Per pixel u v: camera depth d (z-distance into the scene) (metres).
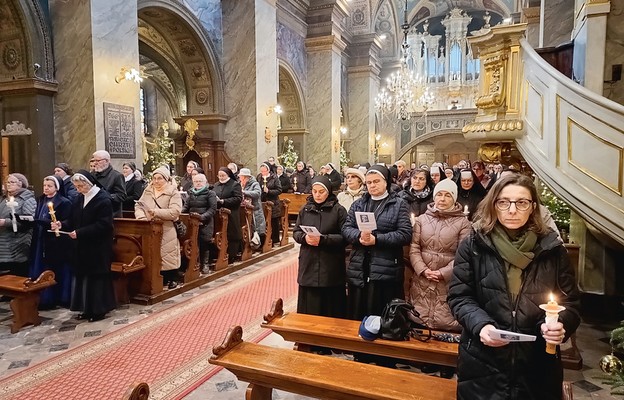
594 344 4.16
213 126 12.09
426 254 3.39
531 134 3.78
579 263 4.98
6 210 5.12
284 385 2.51
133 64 8.30
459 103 24.97
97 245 4.60
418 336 2.98
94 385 3.33
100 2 7.61
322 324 3.24
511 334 1.67
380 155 24.66
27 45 7.29
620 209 2.91
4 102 7.60
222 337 4.30
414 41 25.58
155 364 3.70
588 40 4.27
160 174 5.50
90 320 4.70
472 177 5.32
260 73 12.22
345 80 20.75
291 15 15.86
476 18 26.31
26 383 3.36
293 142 17.23
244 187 8.01
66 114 7.68
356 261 3.59
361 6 20.23
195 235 6.12
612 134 2.95
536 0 9.05
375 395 2.19
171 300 5.48
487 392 1.84
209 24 11.70
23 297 4.46
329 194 3.87
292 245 9.30
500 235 1.89
